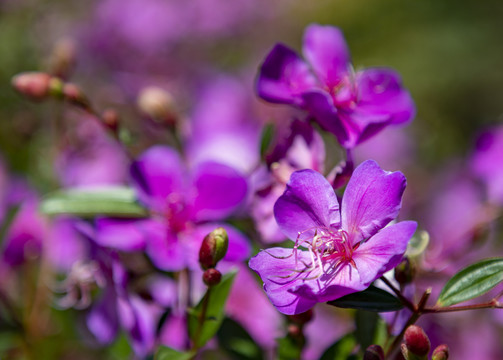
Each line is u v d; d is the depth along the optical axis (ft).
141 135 2.00
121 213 1.49
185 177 1.51
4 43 2.50
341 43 1.49
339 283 1.27
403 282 1.33
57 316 1.73
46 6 2.73
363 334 1.40
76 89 1.59
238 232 1.47
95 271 1.57
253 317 1.75
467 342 1.83
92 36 2.83
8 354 1.71
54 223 1.76
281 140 1.45
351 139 1.40
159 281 1.60
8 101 2.18
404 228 1.24
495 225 2.03
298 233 1.30
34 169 1.97
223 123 2.22
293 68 1.46
